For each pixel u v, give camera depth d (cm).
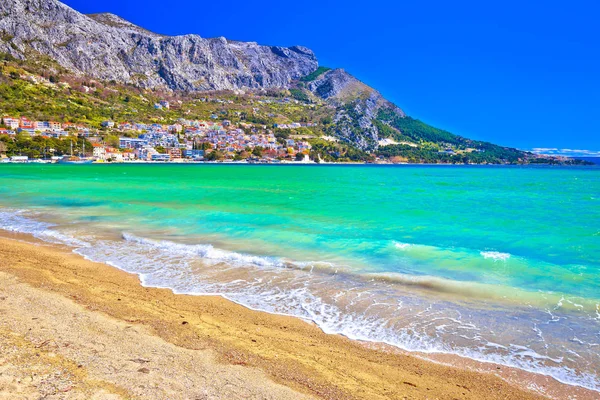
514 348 614
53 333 601
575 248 1278
